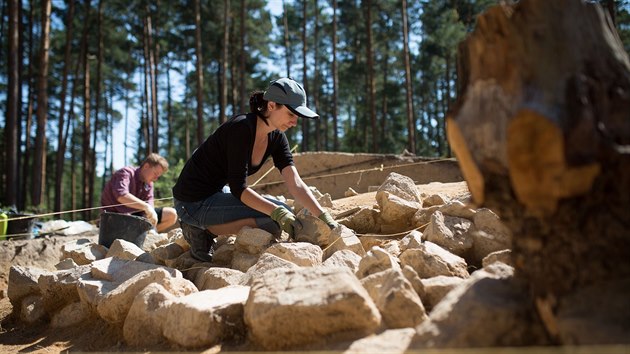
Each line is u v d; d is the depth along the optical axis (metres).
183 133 44.06
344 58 37.41
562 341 1.62
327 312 2.05
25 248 6.25
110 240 4.80
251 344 2.25
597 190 1.65
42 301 3.70
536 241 1.79
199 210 3.87
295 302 2.08
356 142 35.28
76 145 38.22
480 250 3.24
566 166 1.59
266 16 30.83
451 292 2.00
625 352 1.41
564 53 1.69
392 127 37.66
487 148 1.82
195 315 2.37
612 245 1.67
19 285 3.88
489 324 1.76
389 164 8.48
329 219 3.63
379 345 1.92
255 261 3.54
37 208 13.53
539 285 1.78
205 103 40.41
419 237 3.32
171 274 3.20
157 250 4.26
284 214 3.56
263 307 2.13
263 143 3.73
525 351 1.68
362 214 4.20
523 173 1.67
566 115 1.61
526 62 1.72
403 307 2.14
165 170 5.64
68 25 19.47
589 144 1.60
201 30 29.70
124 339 2.83
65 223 7.95
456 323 1.79
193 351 2.34
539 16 1.73
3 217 7.24
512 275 2.03
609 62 1.75
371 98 23.95
